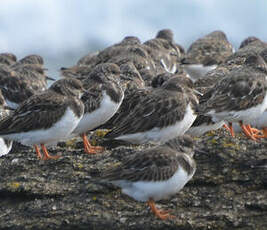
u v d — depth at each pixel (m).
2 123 14.25
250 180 13.13
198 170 13.39
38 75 23.17
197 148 13.64
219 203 12.77
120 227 12.34
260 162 13.30
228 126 15.78
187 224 12.22
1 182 13.66
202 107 13.80
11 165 14.22
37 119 13.98
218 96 13.86
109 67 15.55
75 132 15.19
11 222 12.76
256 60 14.42
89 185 13.16
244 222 12.31
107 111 15.35
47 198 13.16
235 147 13.78
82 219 12.50
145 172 11.58
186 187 13.19
